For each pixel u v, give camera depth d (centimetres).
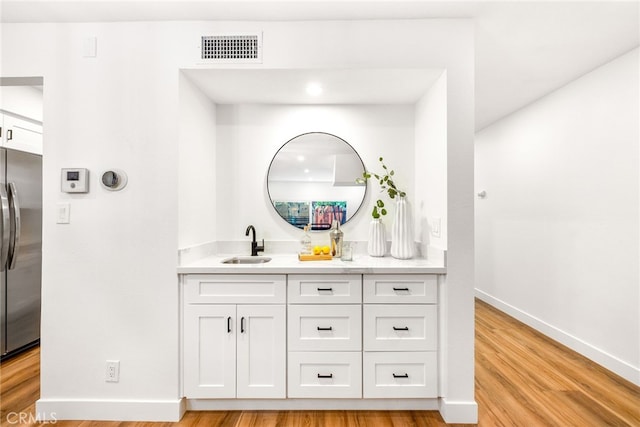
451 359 175
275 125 240
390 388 179
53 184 179
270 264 190
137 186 179
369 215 240
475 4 169
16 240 241
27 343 258
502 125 364
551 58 224
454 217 178
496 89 280
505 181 359
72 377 178
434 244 198
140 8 170
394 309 179
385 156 239
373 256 220
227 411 184
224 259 209
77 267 178
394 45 181
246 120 239
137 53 180
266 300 179
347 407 184
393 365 179
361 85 204
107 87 180
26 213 256
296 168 240
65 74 180
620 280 222
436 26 181
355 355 179
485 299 404
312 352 179
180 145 182
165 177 179
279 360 179
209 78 192
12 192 238
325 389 180
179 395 179
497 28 189
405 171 238
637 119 210
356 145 240
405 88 209
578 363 241
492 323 328
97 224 179
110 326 178
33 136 277
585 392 202
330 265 185
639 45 207
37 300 267
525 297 327
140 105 180
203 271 177
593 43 205
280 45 181
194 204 201
